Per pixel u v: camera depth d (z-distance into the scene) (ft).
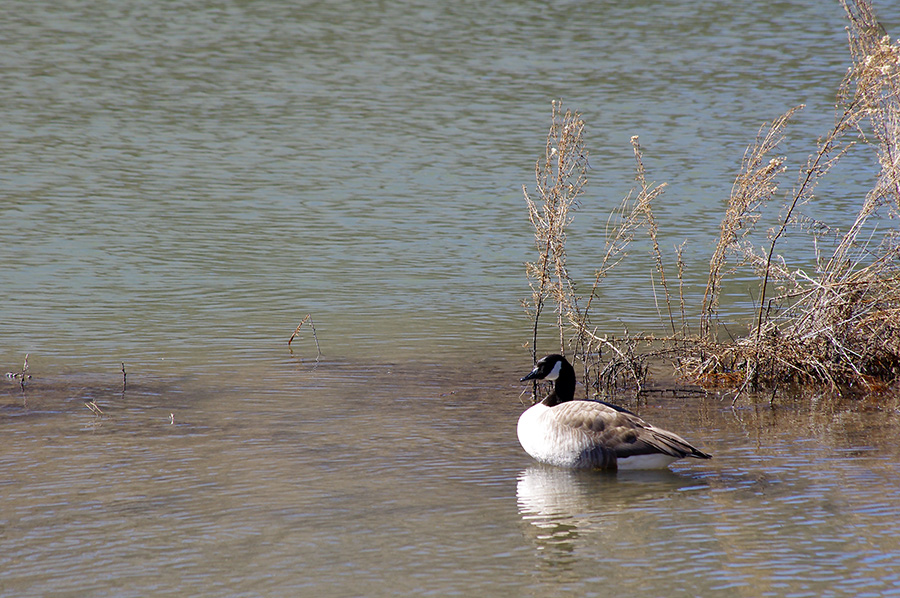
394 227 81.66
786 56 156.97
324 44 161.48
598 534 31.83
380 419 42.93
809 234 78.33
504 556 30.30
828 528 32.04
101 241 75.97
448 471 37.22
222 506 33.73
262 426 41.86
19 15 171.32
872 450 39.24
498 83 140.15
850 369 48.60
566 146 50.19
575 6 191.11
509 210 87.10
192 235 78.38
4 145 105.60
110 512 33.17
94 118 119.03
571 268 71.00
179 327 57.06
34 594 27.94
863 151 106.83
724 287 66.74
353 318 59.41
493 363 51.57
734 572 29.19
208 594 27.96
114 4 182.29
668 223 82.48
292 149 108.06
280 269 70.03
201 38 163.02
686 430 41.96
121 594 27.96
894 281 49.47
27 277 66.59
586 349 53.83
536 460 38.45
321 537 31.50
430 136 114.21
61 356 51.55
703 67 150.20
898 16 158.40
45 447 39.06
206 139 111.75
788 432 41.55
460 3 191.42
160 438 40.24
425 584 28.58
